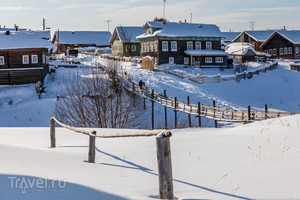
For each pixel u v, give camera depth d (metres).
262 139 6.93
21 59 39.81
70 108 24.05
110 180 4.99
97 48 87.56
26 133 12.41
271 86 43.03
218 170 5.31
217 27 59.56
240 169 5.16
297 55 70.25
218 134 9.77
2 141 10.91
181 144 7.87
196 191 4.47
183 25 57.62
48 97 34.66
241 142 7.00
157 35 52.94
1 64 39.62
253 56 67.44
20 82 39.81
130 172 5.57
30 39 40.94
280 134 7.10
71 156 7.26
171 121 29.38
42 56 40.56
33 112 29.67
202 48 56.84
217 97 37.75
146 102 33.28
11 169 5.38
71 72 45.41
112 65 28.03
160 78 42.97
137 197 4.18
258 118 18.67
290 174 4.61
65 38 94.31
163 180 4.21
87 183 4.75
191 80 43.59
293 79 47.38
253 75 47.56
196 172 5.36
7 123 28.12
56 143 10.34
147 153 7.12
